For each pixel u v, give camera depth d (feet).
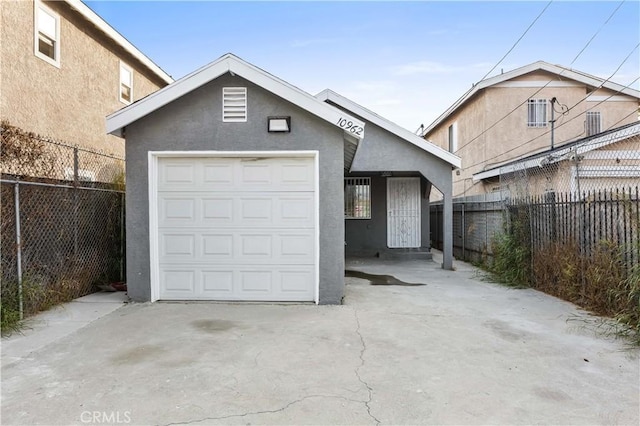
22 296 17.49
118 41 38.55
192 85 20.03
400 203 42.86
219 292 21.15
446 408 9.90
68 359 13.05
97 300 21.39
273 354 13.51
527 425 9.13
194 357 13.23
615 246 18.30
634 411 9.71
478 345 14.42
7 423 9.21
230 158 21.06
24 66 28.12
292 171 20.98
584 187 31.48
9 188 17.67
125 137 20.95
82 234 22.74
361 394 10.64
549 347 14.17
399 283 27.04
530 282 25.45
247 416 9.53
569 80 48.70
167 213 21.16
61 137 31.96
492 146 48.16
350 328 16.46
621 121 49.65
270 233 21.03
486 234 33.65
